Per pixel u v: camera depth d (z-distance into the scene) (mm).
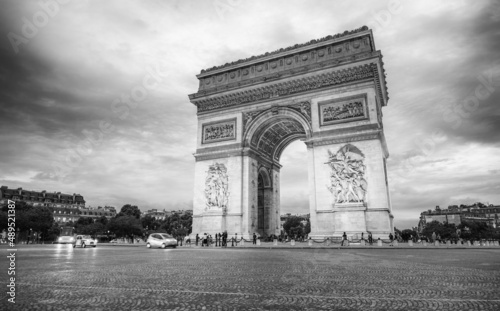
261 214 85562
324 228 61000
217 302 11344
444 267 22609
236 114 77062
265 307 10594
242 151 73750
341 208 59969
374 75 64625
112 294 12766
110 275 18656
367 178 59625
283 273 19609
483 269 21219
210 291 13438
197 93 81062
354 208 58844
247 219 69688
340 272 20000
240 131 75375
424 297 12102
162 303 11180
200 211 74125
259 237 72938
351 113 64312
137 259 31750
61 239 103500
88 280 16578
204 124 80188
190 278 17391
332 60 66562
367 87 64188
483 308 10375
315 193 63531
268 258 32250
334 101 66625
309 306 10719
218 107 79625
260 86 74188
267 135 81438
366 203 58625
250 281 16266
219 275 18703
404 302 11266
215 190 73312
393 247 51062
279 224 88562
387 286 14586
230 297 12211
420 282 15680
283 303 11164
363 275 18469
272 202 85562
